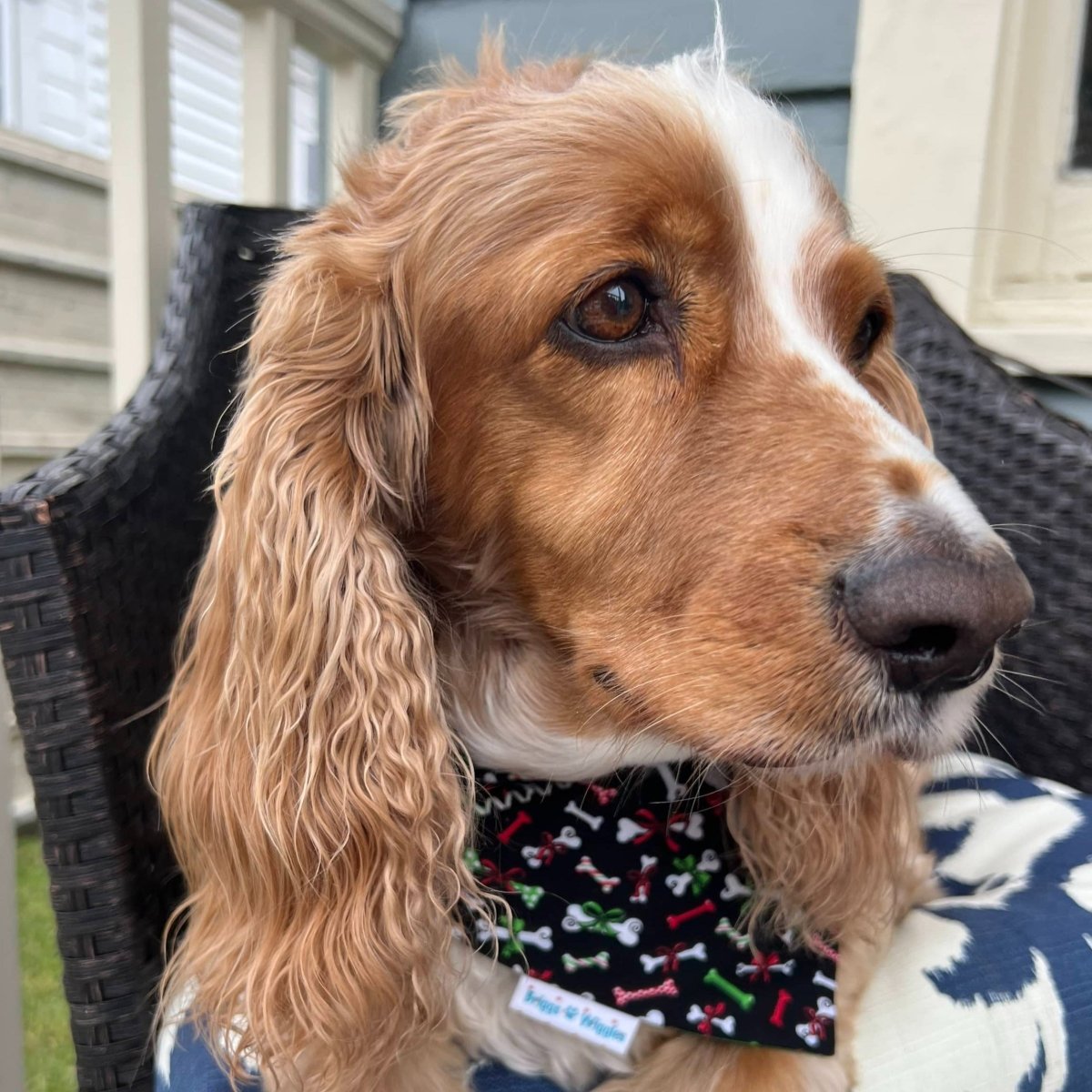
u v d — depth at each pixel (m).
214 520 0.38
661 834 0.33
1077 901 0.33
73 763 0.30
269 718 0.30
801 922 0.32
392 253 0.32
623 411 0.28
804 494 0.26
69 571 0.29
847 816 0.33
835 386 0.28
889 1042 0.28
